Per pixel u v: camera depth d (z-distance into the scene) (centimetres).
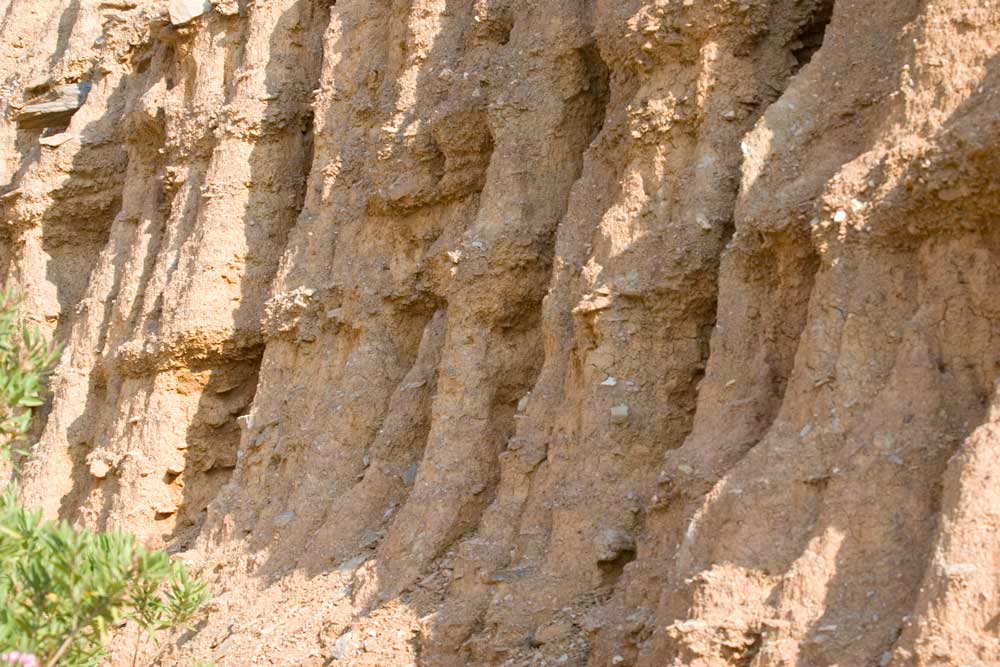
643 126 1397
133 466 1950
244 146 2000
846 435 1061
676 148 1384
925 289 1072
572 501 1322
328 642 1416
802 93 1245
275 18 2044
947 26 1109
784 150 1231
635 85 1473
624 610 1200
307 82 2020
